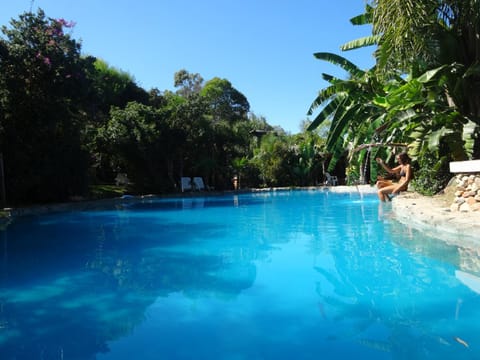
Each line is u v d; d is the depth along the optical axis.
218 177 26.66
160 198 18.47
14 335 2.62
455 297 3.20
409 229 6.76
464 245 5.19
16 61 12.20
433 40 9.23
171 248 5.81
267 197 18.72
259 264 4.63
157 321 2.85
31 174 12.33
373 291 3.43
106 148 19.45
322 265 4.48
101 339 2.54
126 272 4.38
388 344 2.36
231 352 2.30
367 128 12.86
